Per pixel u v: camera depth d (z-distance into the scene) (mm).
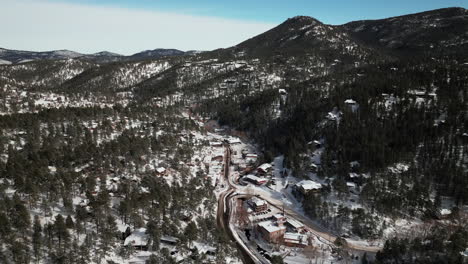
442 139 184625
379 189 161375
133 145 192625
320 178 187625
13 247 94000
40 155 157750
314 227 150250
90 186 141125
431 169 168500
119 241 119500
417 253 116812
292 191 185250
